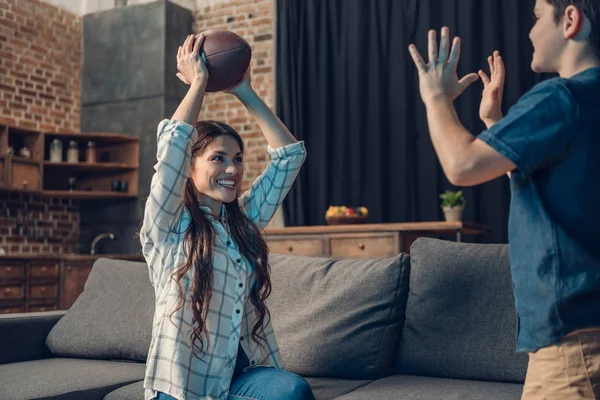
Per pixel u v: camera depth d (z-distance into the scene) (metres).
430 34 1.41
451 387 2.04
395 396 1.96
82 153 6.92
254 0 6.89
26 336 2.75
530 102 1.26
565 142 1.23
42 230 6.68
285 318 2.44
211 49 1.97
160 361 1.85
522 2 5.66
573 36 1.32
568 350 1.26
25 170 6.01
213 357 1.86
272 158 2.22
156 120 6.81
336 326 2.32
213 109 7.08
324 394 2.10
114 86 7.05
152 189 1.90
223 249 1.97
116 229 6.92
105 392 2.25
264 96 6.78
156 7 6.91
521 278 1.32
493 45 5.72
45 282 5.86
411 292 2.32
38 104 6.72
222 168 2.01
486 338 2.16
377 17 6.18
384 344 2.29
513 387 2.03
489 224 5.67
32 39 6.68
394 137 6.09
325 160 6.27
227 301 1.92
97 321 2.73
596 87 1.26
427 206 5.95
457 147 1.25
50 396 2.10
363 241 5.00
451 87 1.37
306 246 5.21
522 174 1.23
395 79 6.10
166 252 1.95
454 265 2.27
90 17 7.23
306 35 6.47
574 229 1.26
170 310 1.87
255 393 1.83
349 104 6.25
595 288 1.24
